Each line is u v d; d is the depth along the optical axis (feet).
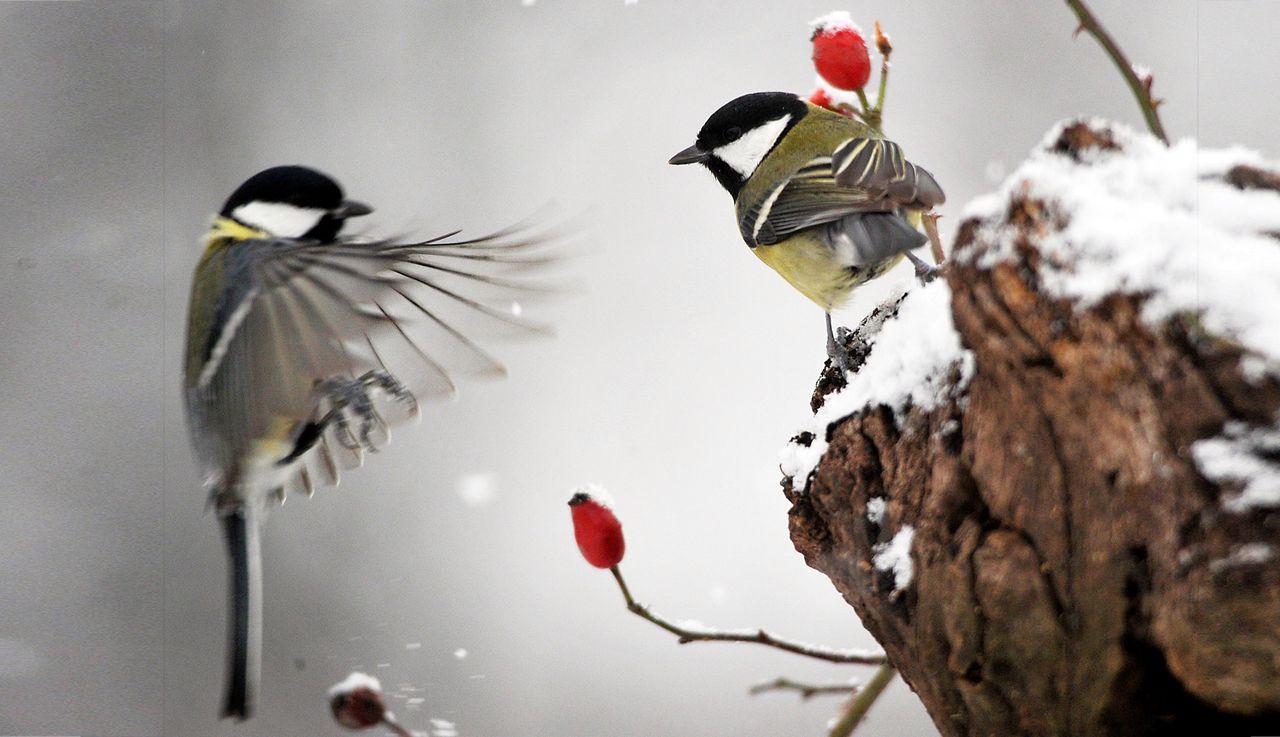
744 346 44.80
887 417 15.64
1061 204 13.20
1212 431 12.10
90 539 38.47
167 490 39.32
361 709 21.06
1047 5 45.14
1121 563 12.69
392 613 39.73
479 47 48.37
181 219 43.11
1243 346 12.06
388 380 20.97
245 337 18.79
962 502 14.48
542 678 38.45
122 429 39.86
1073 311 12.89
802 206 22.39
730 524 41.45
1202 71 34.88
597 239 46.06
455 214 46.19
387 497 41.93
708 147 25.85
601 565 19.58
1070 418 13.17
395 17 47.70
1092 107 43.96
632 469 42.88
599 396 44.45
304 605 39.81
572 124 47.62
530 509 42.24
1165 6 43.06
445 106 47.21
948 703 14.65
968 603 13.97
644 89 47.93
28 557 38.06
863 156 22.16
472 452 43.21
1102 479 12.90
